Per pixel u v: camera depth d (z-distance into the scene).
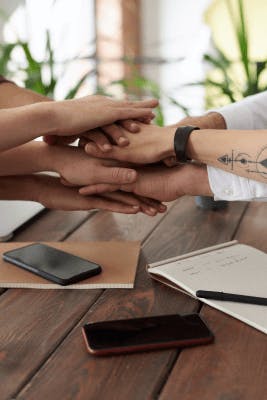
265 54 2.96
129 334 0.69
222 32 2.96
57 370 0.63
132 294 0.82
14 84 1.23
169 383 0.60
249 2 2.91
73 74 3.52
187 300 0.80
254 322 0.71
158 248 1.01
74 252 0.97
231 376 0.61
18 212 1.17
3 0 3.11
